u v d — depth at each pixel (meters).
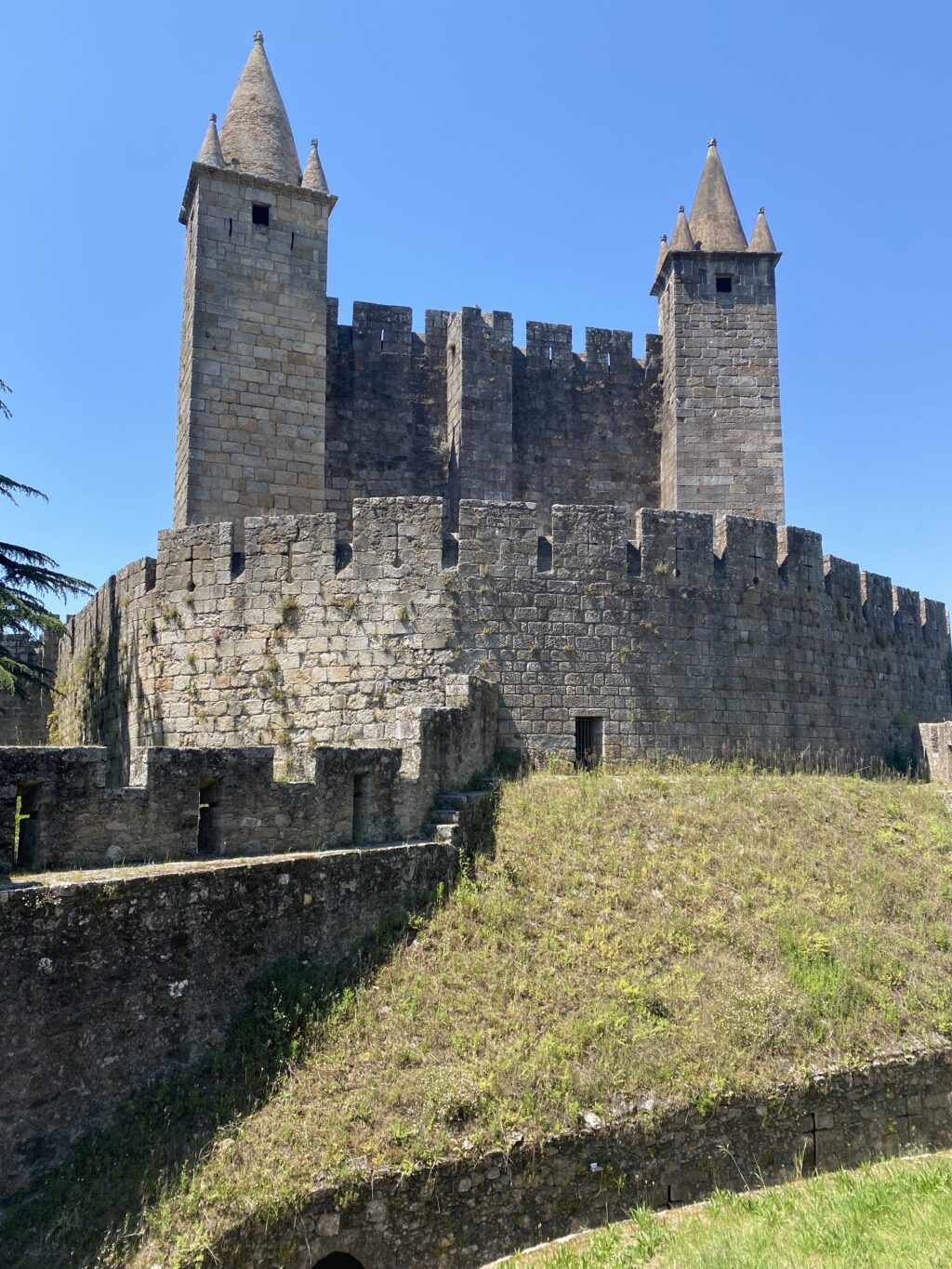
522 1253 11.29
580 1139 12.04
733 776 22.80
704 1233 11.30
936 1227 10.96
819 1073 13.91
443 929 15.25
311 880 14.09
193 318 29.31
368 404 33.47
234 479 29.27
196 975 12.41
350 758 16.14
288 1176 10.80
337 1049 12.67
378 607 23.28
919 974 16.28
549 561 24.36
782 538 27.58
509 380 33.25
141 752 13.55
